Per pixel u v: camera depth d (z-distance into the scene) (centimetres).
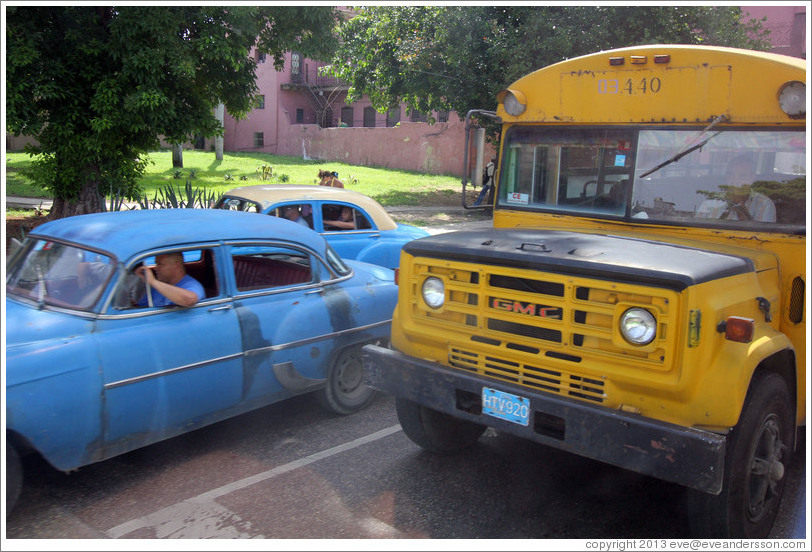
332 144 3597
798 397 397
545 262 346
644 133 432
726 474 329
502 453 480
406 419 449
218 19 1198
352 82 2286
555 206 478
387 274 598
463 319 386
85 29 1131
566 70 461
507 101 492
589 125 456
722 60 398
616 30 1627
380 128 3359
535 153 486
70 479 426
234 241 470
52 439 370
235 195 795
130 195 1364
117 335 398
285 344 481
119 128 1182
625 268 323
